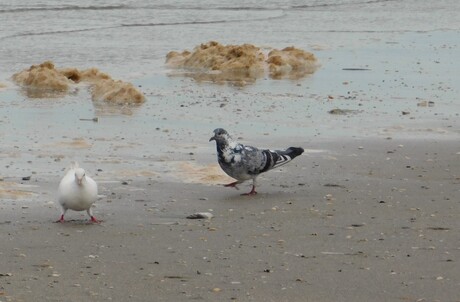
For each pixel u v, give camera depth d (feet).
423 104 72.69
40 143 57.52
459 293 31.42
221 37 115.24
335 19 138.31
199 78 85.40
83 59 95.61
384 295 31.22
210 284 32.45
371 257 35.70
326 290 31.78
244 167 46.06
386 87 80.48
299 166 52.42
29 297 30.99
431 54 101.96
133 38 112.37
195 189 47.44
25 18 125.59
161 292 31.60
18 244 37.58
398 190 47.39
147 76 86.17
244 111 69.26
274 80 84.28
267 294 31.40
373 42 112.27
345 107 71.31
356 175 50.65
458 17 143.43
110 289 31.91
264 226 40.63
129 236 38.93
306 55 94.07
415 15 145.69
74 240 38.27
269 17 138.10
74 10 135.74
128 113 68.18
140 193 46.34
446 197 46.03
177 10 142.00
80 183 40.42
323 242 37.96
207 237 38.78
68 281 32.78
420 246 37.24
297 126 63.93
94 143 57.77
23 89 78.33
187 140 59.16
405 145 58.44
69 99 74.08
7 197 45.14
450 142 59.62
